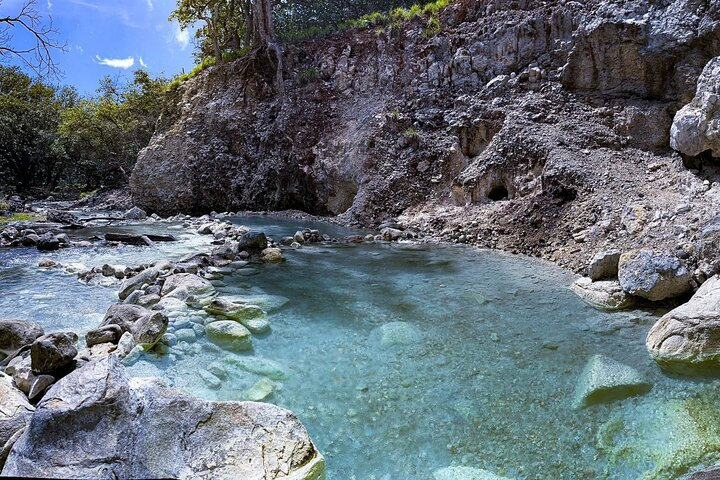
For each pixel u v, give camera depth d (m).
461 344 5.13
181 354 4.85
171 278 7.12
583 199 9.34
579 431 3.62
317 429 3.70
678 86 10.37
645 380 4.25
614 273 6.70
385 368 4.63
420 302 6.52
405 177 14.43
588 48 11.88
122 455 2.78
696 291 5.52
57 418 2.81
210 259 8.83
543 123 12.02
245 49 20.97
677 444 3.36
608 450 3.39
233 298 6.54
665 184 8.97
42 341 4.03
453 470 3.21
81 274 7.93
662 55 10.64
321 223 14.83
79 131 28.45
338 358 4.85
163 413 3.08
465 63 14.95
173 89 21.84
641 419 3.70
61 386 3.04
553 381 4.32
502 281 7.44
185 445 2.97
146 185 20.05
